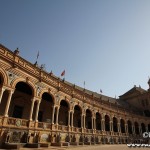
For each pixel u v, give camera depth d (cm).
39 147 2033
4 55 1953
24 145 1972
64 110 3853
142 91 7738
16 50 2169
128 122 5903
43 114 3228
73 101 3497
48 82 2733
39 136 2352
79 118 4253
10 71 2045
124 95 8244
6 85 1966
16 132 2003
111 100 6488
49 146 2256
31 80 2389
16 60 2145
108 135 4434
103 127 4403
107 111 4791
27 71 2298
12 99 2691
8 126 1908
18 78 2158
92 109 4188
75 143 2919
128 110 6047
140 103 7494
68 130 3109
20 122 2095
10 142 1892
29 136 2166
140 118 6078
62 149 2138
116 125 5378
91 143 3428
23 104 2873
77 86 5100
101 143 3900
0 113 2439
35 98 2425
